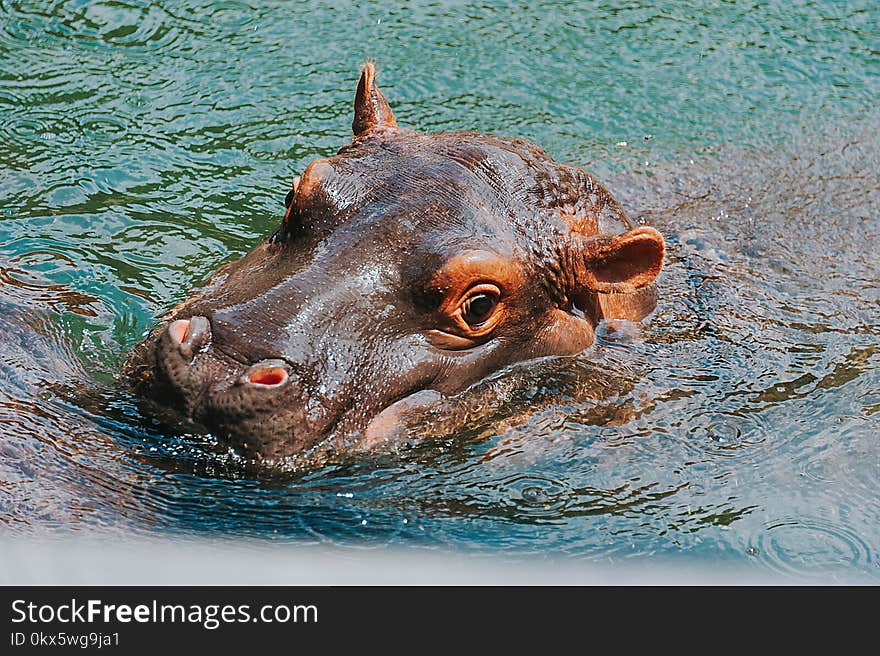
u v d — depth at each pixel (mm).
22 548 10094
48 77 19656
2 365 12148
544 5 22859
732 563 10914
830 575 10867
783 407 12773
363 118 13492
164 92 19469
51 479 10781
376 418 11203
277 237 12219
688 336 13461
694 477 11828
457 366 11695
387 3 22547
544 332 12289
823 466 12086
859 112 19703
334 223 11539
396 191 11680
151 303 13961
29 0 21734
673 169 17438
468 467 11508
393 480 11156
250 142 18344
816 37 22172
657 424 12336
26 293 13820
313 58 20688
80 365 12406
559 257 12008
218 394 10570
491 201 11812
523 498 11367
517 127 19016
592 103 19812
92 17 21375
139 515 10555
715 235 15594
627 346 13078
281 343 10742
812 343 13773
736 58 21375
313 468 10836
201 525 10570
